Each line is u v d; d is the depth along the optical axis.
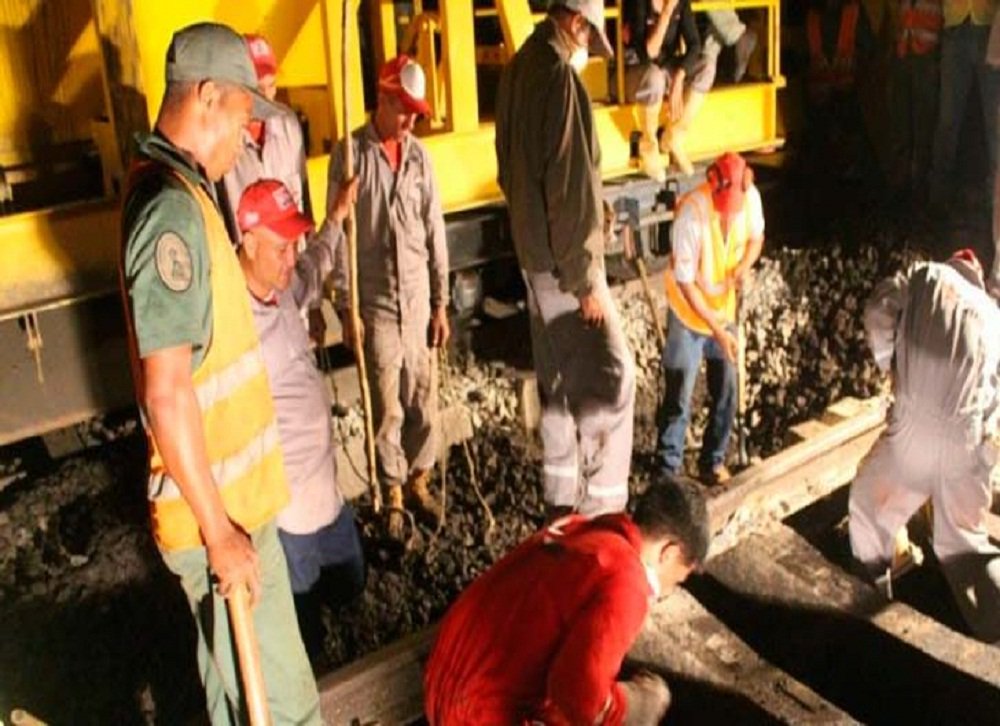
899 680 4.00
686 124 6.82
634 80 6.62
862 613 4.14
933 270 3.96
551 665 2.52
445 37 5.86
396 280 4.76
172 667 4.26
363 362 4.52
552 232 4.17
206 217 2.63
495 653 2.63
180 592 4.57
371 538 4.99
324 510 3.80
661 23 6.39
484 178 6.17
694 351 4.91
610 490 4.66
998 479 4.75
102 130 4.94
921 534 4.84
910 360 3.98
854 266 7.54
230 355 2.74
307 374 3.70
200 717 3.68
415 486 5.23
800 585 4.30
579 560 2.63
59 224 4.70
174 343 2.47
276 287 3.49
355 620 4.36
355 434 5.48
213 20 5.11
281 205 3.34
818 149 8.87
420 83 4.53
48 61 5.00
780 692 3.69
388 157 4.65
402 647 3.78
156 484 2.74
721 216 4.62
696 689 3.71
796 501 4.78
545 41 4.11
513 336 6.46
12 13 4.88
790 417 6.18
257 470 2.87
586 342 4.41
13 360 4.70
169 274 2.45
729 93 7.38
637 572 2.62
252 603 2.72
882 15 8.67
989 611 4.18
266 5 5.30
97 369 4.93
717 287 4.77
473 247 6.20
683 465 5.68
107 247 4.85
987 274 7.50
